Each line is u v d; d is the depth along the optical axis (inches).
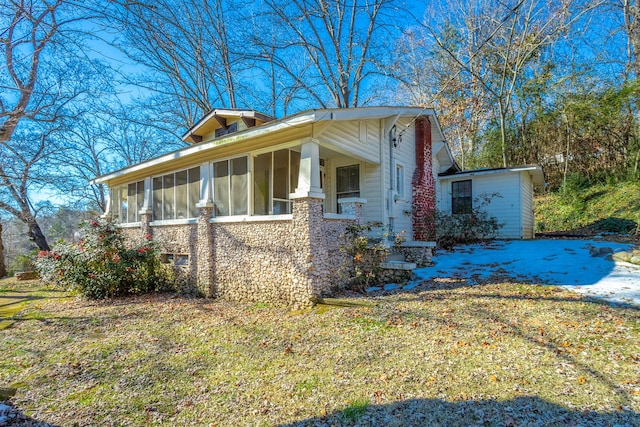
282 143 262.7
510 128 720.3
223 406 115.8
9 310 283.9
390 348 152.6
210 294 304.3
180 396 124.3
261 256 266.7
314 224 240.1
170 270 351.9
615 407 99.0
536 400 104.9
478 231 470.9
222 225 300.7
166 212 377.7
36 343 190.1
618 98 531.2
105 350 174.2
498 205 500.7
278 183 307.7
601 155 600.7
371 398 113.4
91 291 317.7
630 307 177.8
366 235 330.0
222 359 155.9
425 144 430.3
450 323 176.4
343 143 284.7
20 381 141.8
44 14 225.8
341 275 263.6
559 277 253.0
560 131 637.9
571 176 616.4
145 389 130.7
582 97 592.4
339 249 264.1
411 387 118.0
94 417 112.1
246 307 253.0
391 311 202.5
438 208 523.5
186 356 161.9
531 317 175.3
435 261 343.9
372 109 273.9
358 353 150.0
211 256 307.3
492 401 106.0
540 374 120.0
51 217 808.9
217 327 204.7
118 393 128.3
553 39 534.3
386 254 282.5
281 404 114.3
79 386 135.0
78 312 265.1
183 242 340.5
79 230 347.6
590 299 195.6
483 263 323.0
